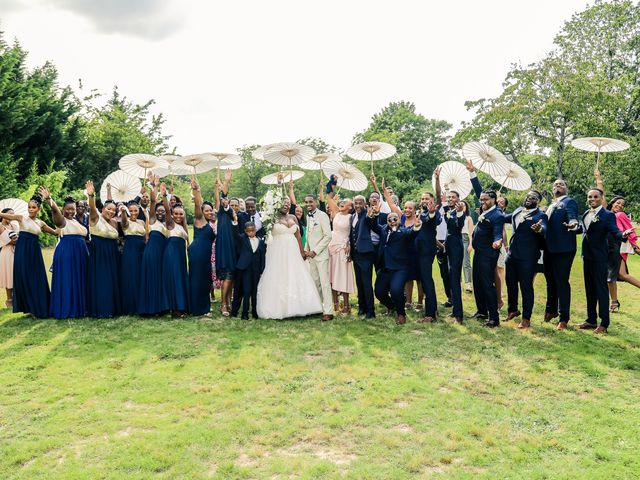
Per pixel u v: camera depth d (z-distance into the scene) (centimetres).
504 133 2577
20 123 2136
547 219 692
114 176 841
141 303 760
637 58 2783
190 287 785
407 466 339
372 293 764
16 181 2012
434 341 631
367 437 383
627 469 332
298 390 475
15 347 608
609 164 2270
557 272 686
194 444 370
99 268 761
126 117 3678
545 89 2483
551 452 359
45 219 2020
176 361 561
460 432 388
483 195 707
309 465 340
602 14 2750
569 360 552
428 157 5456
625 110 2623
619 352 578
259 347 612
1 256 845
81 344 621
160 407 438
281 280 781
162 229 775
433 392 468
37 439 381
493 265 698
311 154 809
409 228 736
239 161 838
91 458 352
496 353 579
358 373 516
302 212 895
